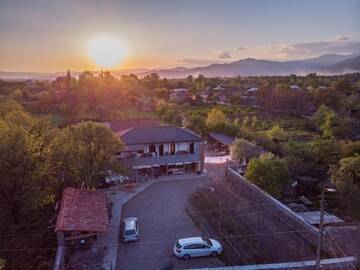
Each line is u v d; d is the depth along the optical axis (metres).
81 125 35.88
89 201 28.62
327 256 23.81
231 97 123.00
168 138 44.31
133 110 102.31
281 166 35.09
